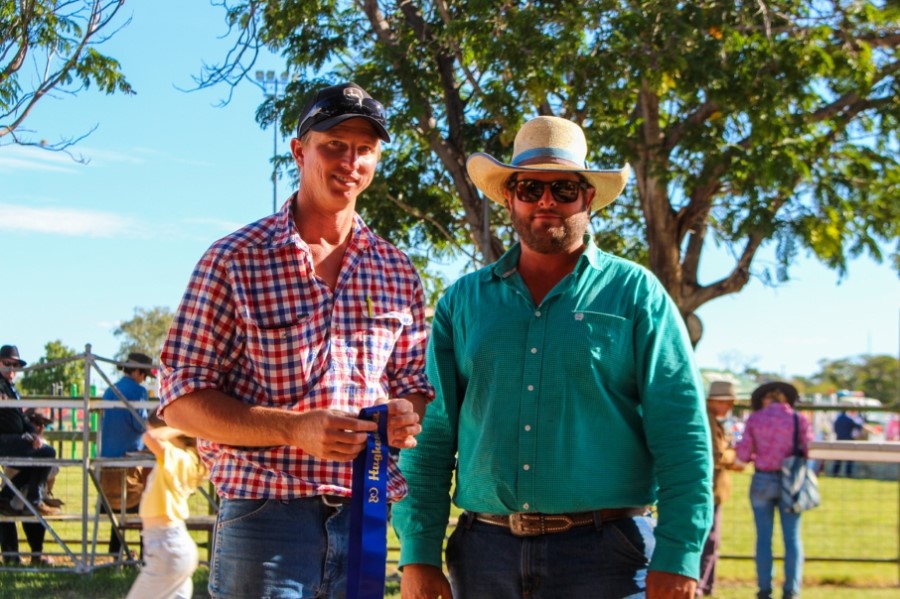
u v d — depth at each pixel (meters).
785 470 7.42
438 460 3.60
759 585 7.49
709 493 3.19
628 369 3.31
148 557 5.97
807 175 10.50
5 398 9.27
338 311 2.87
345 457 2.56
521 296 3.45
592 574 3.26
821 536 10.79
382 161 13.27
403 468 3.61
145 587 5.96
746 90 10.52
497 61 10.39
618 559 3.26
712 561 7.90
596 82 10.20
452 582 3.53
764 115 10.39
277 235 2.84
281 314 2.79
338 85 2.88
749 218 10.98
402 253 3.09
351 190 2.87
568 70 10.14
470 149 11.77
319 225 2.93
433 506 3.58
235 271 2.77
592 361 3.29
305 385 2.79
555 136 3.46
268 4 10.60
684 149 10.97
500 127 11.65
